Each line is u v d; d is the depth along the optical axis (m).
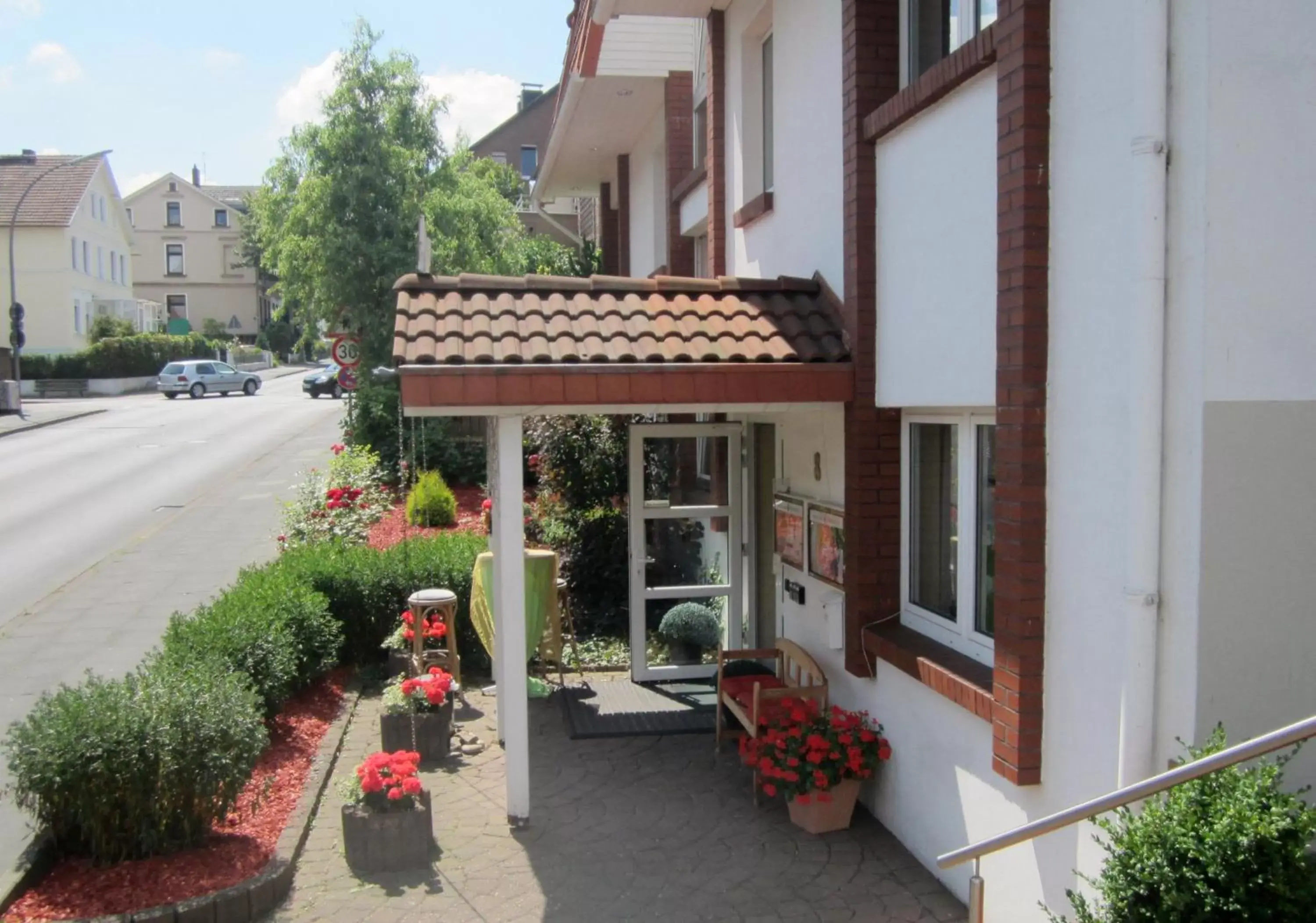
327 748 7.44
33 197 51.66
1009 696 4.50
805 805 6.10
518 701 6.29
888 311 6.02
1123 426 3.96
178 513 18.38
